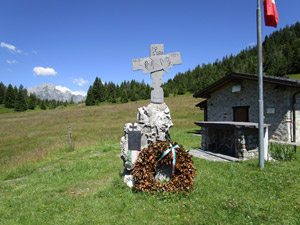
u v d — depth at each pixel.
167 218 3.50
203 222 3.33
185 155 4.76
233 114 14.40
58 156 10.20
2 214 4.17
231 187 4.74
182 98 63.06
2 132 26.09
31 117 47.41
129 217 3.62
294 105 11.38
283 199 4.00
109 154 9.93
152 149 4.80
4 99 79.75
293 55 72.81
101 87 86.88
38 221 3.72
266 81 11.44
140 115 6.52
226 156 8.12
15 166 8.48
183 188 4.43
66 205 4.30
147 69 6.70
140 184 4.57
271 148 8.11
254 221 3.30
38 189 5.53
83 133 21.81
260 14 5.99
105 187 5.27
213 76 85.19
